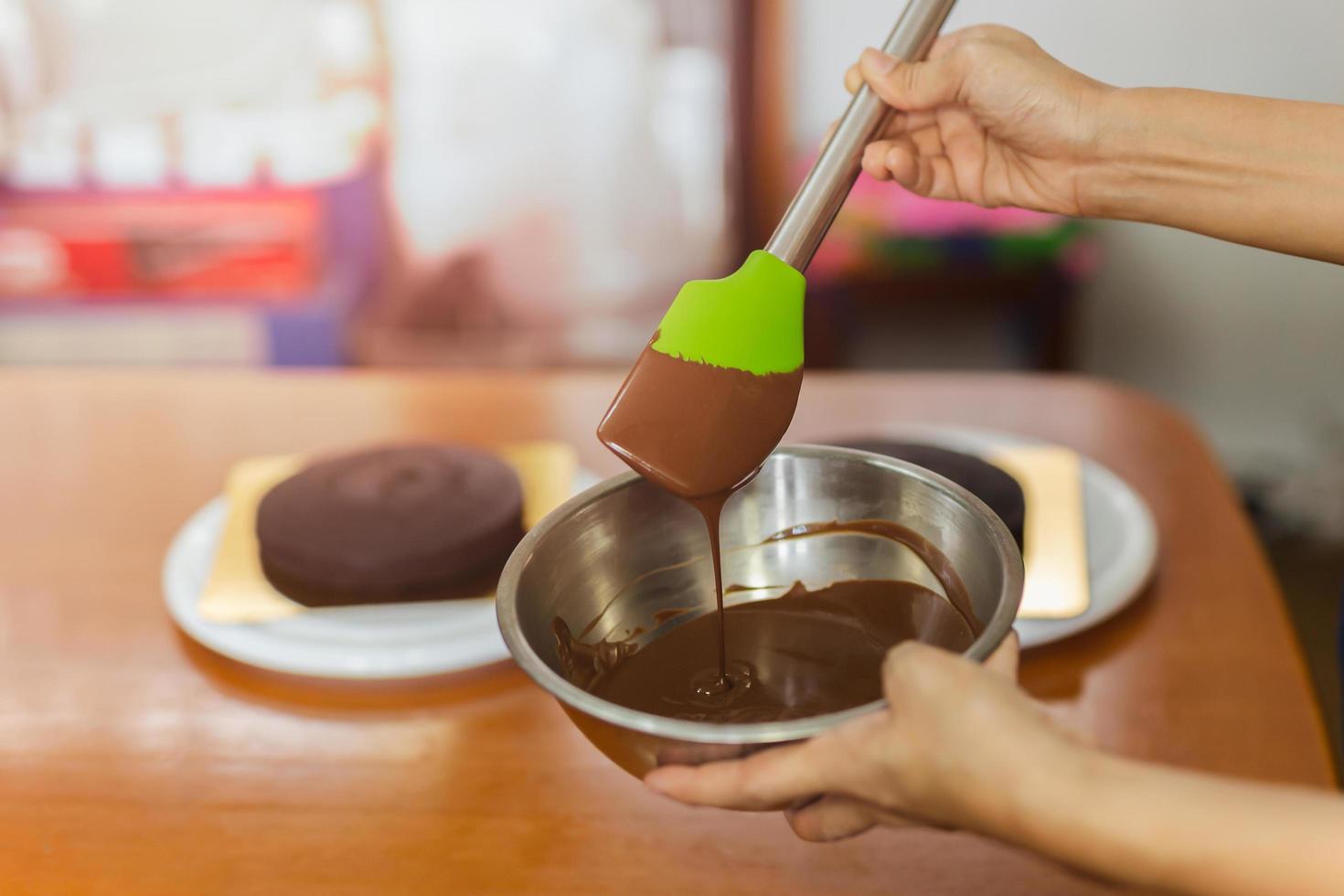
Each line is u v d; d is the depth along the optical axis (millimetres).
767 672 567
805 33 1830
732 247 1961
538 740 641
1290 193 664
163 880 580
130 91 1888
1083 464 784
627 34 1854
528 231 1978
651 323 2014
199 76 1885
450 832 598
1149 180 695
